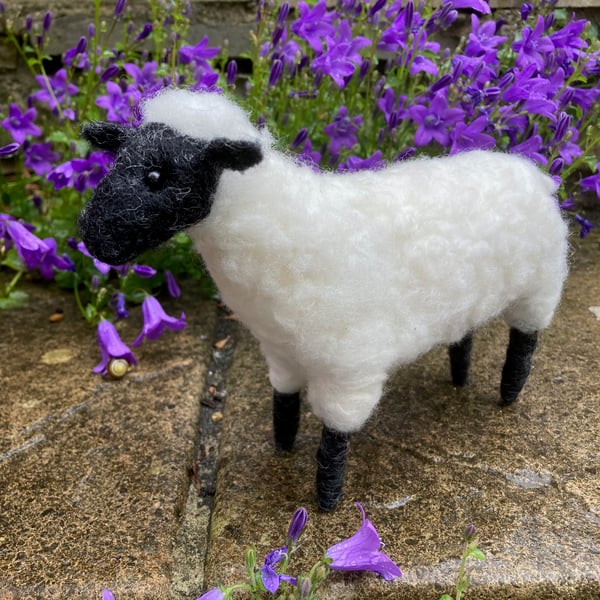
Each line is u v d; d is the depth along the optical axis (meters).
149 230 0.74
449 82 1.34
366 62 1.50
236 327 1.59
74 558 0.89
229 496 1.00
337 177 0.90
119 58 1.67
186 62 1.58
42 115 2.13
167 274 1.53
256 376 1.34
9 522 0.95
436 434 1.14
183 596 0.88
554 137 1.38
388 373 0.93
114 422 1.19
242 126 0.75
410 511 0.97
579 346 1.43
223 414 1.26
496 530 0.93
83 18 2.01
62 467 1.07
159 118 0.74
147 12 2.02
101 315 1.38
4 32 2.00
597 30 1.94
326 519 0.95
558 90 1.43
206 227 0.76
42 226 1.71
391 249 0.85
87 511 0.98
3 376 1.32
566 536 0.92
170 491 1.02
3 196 1.80
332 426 0.89
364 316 0.82
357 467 1.06
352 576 0.86
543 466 1.06
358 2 1.52
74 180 1.55
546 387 1.28
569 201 1.61
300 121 1.63
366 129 1.68
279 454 1.09
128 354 1.30
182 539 0.97
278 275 0.78
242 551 0.90
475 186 0.93
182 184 0.72
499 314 1.08
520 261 0.97
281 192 0.76
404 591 0.85
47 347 1.44
